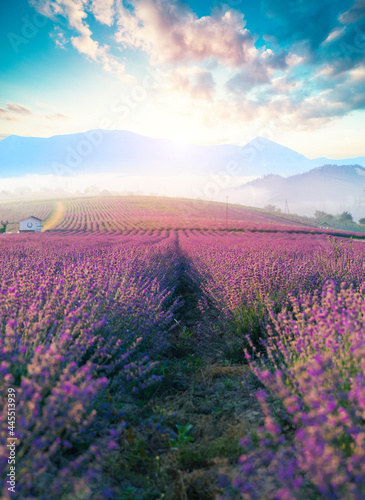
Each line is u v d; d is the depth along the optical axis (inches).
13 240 1071.0
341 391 79.2
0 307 122.0
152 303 182.1
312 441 56.1
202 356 178.1
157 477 84.7
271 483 69.5
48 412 65.9
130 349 129.3
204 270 330.3
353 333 91.0
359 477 52.1
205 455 92.6
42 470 60.8
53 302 137.6
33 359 83.6
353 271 220.7
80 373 80.5
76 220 3863.2
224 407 121.3
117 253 345.4
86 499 71.4
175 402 124.9
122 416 107.5
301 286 191.5
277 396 90.3
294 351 117.1
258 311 174.4
